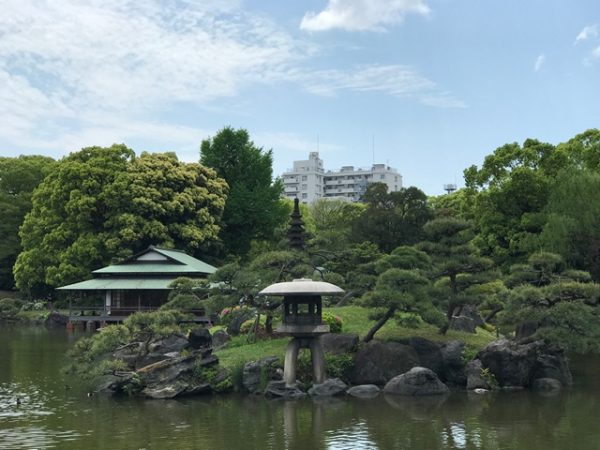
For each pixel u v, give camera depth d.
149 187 70.25
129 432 21.55
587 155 58.50
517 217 59.06
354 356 30.73
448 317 33.91
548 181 57.69
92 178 70.25
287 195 198.62
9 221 87.44
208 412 24.86
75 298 75.44
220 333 37.31
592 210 48.75
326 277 39.00
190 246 71.56
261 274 34.88
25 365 37.47
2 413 24.77
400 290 30.27
